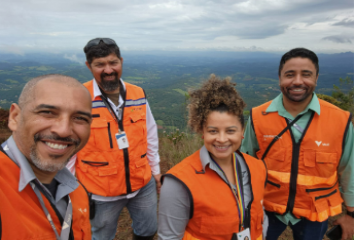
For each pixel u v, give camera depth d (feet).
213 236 3.87
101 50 5.89
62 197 3.30
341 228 5.66
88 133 3.21
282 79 5.37
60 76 3.05
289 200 5.45
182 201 3.89
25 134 2.78
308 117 5.37
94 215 6.28
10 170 2.69
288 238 7.89
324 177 5.28
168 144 16.12
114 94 6.45
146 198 6.99
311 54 5.01
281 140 5.49
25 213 2.63
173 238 3.94
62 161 2.93
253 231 4.24
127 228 8.61
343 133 5.18
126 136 6.27
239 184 4.26
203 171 4.04
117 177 6.18
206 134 4.03
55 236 2.94
